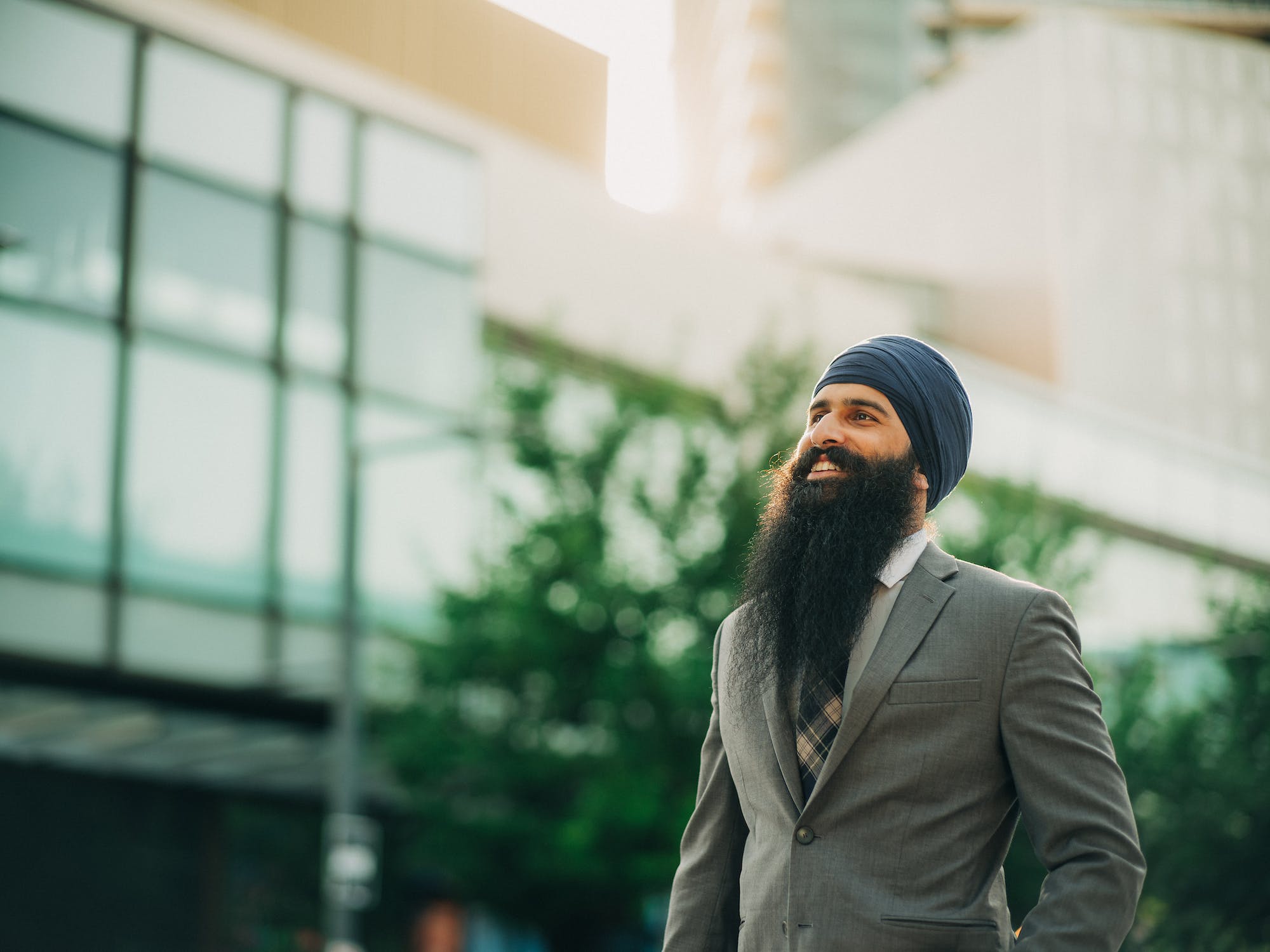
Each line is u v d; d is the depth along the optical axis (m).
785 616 2.12
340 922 13.27
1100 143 41.62
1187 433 39.56
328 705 17.08
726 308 23.91
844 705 2.05
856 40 74.56
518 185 21.31
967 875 1.94
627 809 12.97
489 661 13.79
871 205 49.16
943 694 1.99
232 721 16.97
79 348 14.68
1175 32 43.09
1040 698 1.98
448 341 18.44
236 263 16.19
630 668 13.16
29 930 16.36
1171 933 14.27
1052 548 14.59
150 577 15.31
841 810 1.97
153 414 15.38
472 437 13.88
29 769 16.69
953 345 43.72
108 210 14.77
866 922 1.90
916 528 2.19
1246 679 15.46
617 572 13.58
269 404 16.53
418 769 14.28
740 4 75.94
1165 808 14.55
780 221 52.69
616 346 15.87
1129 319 40.47
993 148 44.12
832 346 15.69
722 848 2.29
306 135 16.84
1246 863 14.17
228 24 15.72
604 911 14.22
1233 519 28.36
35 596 14.36
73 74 14.39
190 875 18.12
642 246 23.14
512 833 13.82
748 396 14.55
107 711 15.95
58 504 14.55
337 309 17.22
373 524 17.16
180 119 15.50
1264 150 42.66
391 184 17.84
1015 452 25.83
